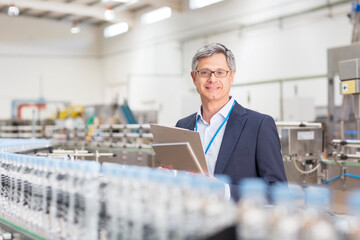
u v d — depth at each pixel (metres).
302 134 3.38
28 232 1.45
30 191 1.56
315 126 3.45
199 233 0.95
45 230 1.45
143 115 6.98
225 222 0.94
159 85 11.44
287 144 3.33
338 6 7.12
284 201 0.95
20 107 12.35
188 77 10.48
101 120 6.58
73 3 11.28
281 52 8.14
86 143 5.59
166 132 1.76
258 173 1.83
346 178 3.23
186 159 1.65
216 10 9.52
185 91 10.57
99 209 1.23
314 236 0.83
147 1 9.95
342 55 4.29
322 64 7.42
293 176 3.49
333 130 4.39
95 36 13.89
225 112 1.92
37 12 12.65
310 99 6.56
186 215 0.97
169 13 11.02
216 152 1.89
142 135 5.05
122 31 12.88
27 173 1.59
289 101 6.52
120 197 1.15
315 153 3.44
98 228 1.23
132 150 4.75
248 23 8.77
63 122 7.74
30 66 13.00
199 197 0.96
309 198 0.94
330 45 7.28
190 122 2.07
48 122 8.26
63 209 1.37
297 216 0.87
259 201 0.95
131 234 1.10
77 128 6.23
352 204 0.87
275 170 1.77
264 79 8.48
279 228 0.85
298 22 7.81
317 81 7.50
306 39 7.68
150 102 11.76
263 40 8.50
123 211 1.13
